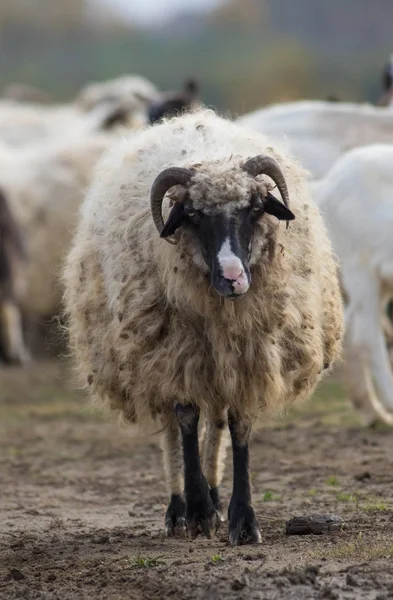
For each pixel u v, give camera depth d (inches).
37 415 1074.1
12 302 1453.0
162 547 581.6
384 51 6254.9
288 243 589.3
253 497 704.4
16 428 1007.6
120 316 589.0
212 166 565.3
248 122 1103.6
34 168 1530.5
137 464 841.5
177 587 491.8
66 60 6240.2
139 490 753.0
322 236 631.2
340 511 647.1
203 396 582.6
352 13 6983.3
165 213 579.2
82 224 657.0
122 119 1807.3
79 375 659.4
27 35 6481.3
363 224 888.9
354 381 907.4
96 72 5964.6
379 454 817.5
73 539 614.9
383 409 939.3
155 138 626.8
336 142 1071.6
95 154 1533.0
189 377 577.6
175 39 6658.5
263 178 572.7
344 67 5605.3
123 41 6540.4
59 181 1507.1
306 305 596.7
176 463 618.8
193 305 568.7
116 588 502.9
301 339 597.0
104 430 987.9
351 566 507.2
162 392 584.7
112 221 606.5
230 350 573.9
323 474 763.4
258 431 925.8
